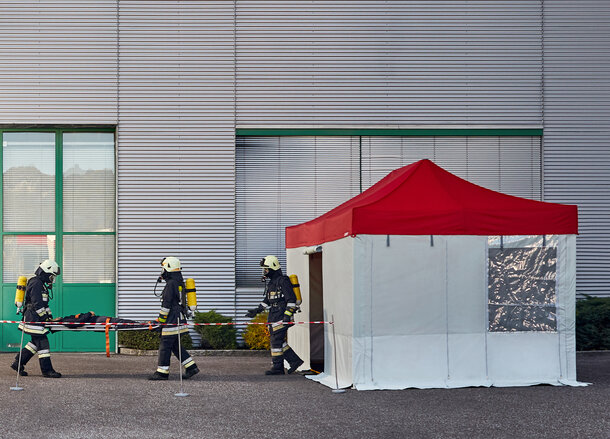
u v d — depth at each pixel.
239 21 17.66
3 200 17.36
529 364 11.51
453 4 17.91
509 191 17.97
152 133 17.45
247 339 16.45
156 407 9.52
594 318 16.33
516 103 17.94
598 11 18.14
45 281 12.40
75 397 10.23
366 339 11.09
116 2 17.47
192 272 17.39
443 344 11.31
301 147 17.77
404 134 17.83
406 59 17.81
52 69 17.33
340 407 9.53
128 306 17.22
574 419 8.79
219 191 17.48
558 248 11.67
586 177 18.02
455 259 11.41
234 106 17.58
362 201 12.02
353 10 17.80
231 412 9.20
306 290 13.64
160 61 17.52
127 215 17.33
